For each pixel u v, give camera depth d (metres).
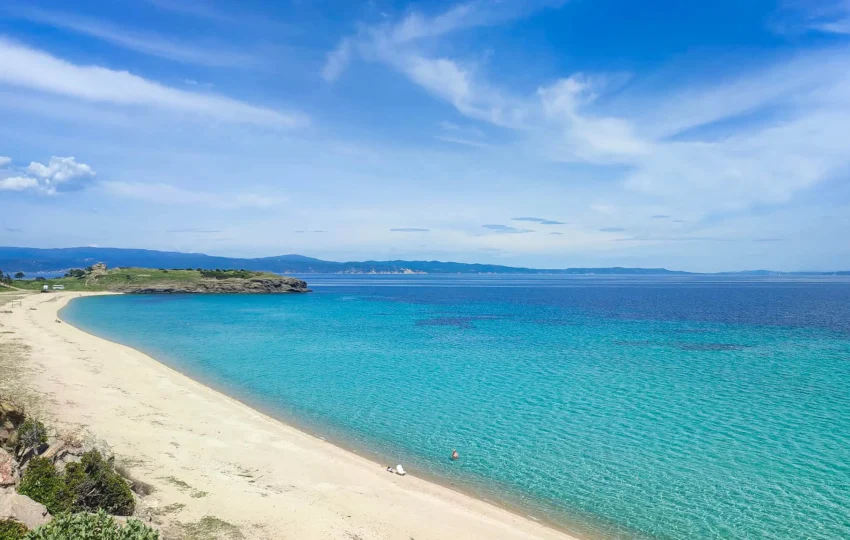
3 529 10.93
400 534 16.67
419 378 41.72
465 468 23.59
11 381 31.55
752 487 21.78
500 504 20.02
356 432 28.33
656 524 18.75
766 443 26.80
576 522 18.81
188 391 34.41
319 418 30.73
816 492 21.27
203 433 25.16
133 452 21.20
